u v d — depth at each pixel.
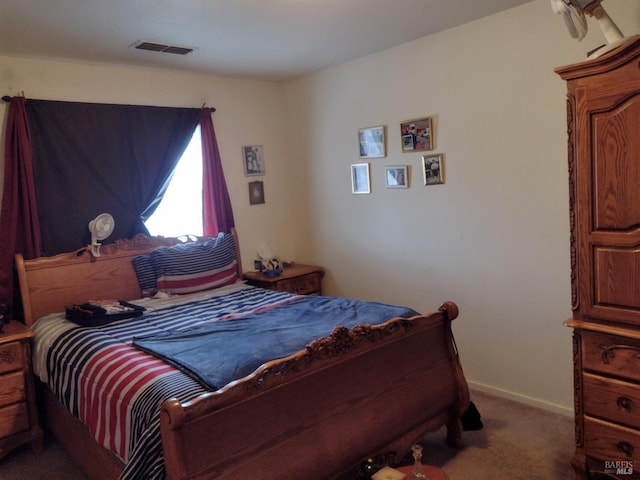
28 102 3.01
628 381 1.91
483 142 2.98
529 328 2.93
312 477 1.82
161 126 3.57
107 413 1.98
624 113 1.81
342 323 2.39
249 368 1.88
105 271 3.25
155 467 1.59
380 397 2.10
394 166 3.49
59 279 3.08
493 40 2.84
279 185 4.32
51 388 2.53
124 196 3.41
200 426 1.53
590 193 1.93
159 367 1.97
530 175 2.80
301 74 4.00
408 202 3.45
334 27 2.85
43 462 2.62
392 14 2.70
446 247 3.27
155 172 3.54
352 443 1.96
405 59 3.31
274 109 4.25
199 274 3.43
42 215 3.09
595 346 1.99
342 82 3.75
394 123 3.45
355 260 3.90
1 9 2.29
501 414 2.86
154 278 3.36
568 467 2.30
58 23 2.51
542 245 2.80
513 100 2.81
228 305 3.04
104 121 3.31
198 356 2.01
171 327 2.60
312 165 4.12
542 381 2.91
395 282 3.64
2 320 2.71
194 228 3.85
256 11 2.52
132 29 2.67
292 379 1.78
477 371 3.22
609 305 1.94
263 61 3.50
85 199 3.24
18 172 2.98
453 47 3.04
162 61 3.34
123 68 3.41
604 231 1.91
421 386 2.30
